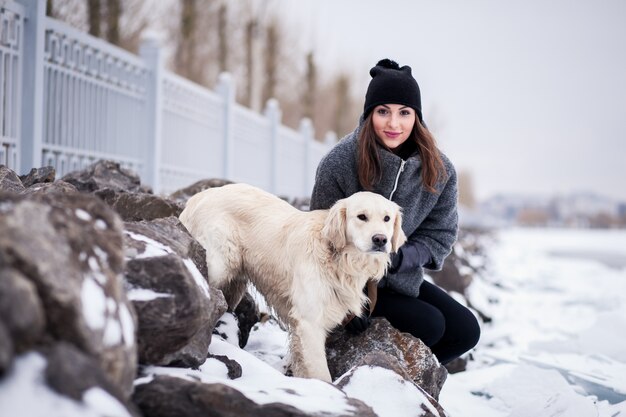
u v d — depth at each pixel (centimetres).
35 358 156
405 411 265
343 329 370
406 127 377
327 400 239
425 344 382
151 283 229
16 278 152
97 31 1080
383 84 373
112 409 160
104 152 635
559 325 679
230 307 397
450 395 399
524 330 643
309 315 338
